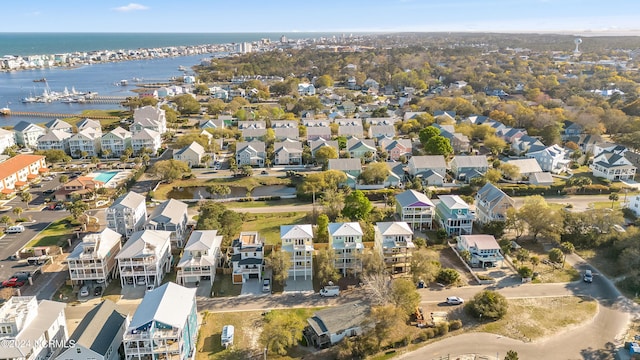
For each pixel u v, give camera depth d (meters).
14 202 127.19
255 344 69.00
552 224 98.38
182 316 63.72
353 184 136.50
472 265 91.56
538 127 195.12
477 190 130.62
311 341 69.62
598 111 199.50
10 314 63.00
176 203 106.88
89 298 81.00
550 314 75.94
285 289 84.06
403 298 74.31
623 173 141.62
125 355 61.66
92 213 119.00
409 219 108.50
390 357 66.12
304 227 90.81
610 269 90.25
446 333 71.31
